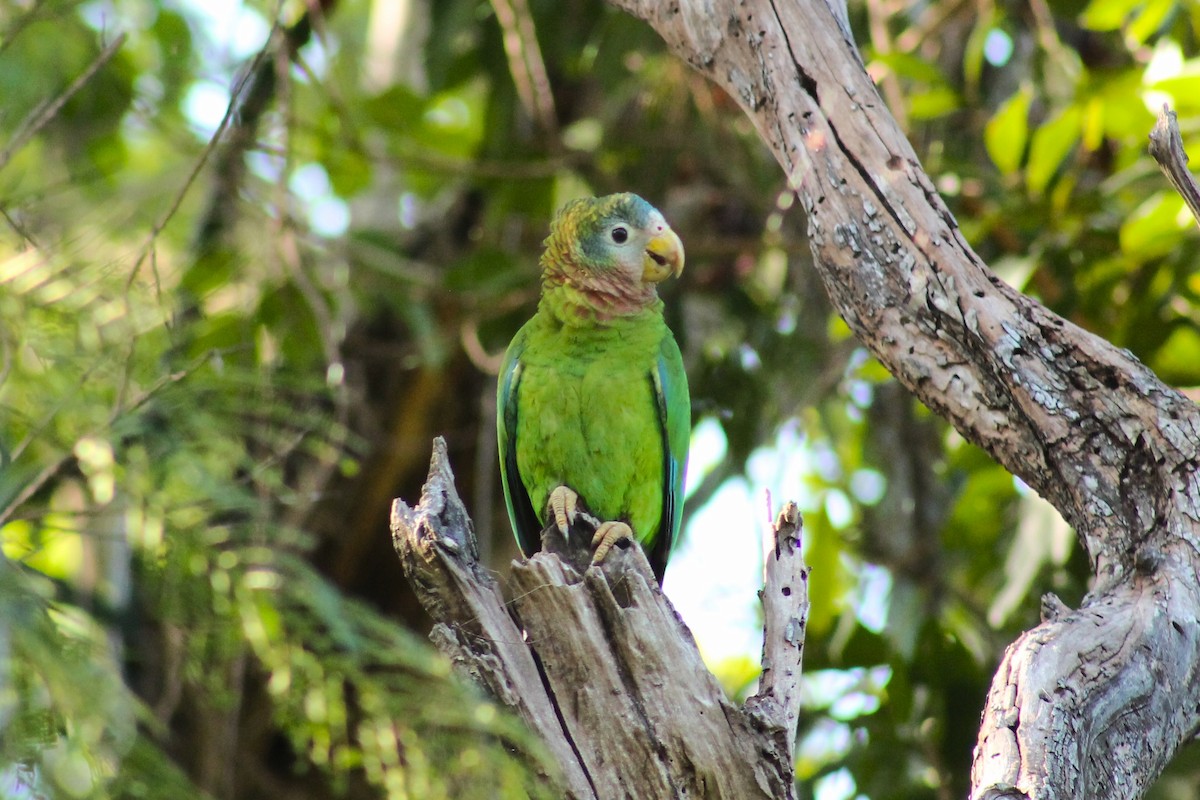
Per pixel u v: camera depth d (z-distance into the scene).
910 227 6.91
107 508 5.66
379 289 14.27
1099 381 6.62
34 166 12.52
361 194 17.27
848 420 17.58
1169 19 12.39
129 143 16.97
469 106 19.38
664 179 15.41
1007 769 5.65
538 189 14.97
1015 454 6.82
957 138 14.96
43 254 6.16
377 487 15.86
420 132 15.68
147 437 5.67
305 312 13.53
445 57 14.52
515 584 6.31
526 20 14.53
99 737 4.84
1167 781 11.95
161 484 5.49
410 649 5.26
